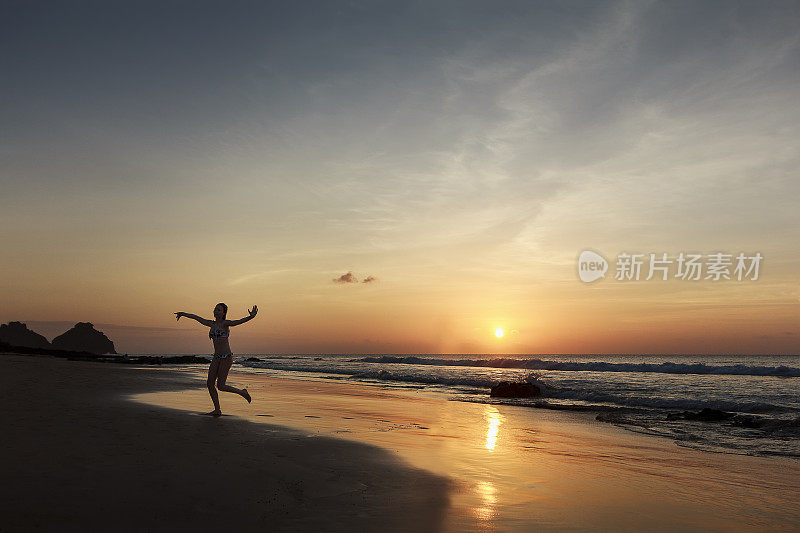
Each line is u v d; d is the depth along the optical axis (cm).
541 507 457
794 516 485
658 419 1295
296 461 574
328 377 3188
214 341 956
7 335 10819
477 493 493
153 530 336
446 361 5559
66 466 484
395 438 822
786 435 1041
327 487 475
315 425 910
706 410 1323
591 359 14300
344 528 364
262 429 794
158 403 1116
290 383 2305
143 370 3000
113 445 591
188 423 800
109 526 338
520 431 1055
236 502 408
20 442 586
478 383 2533
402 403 1530
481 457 701
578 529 398
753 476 674
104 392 1308
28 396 1095
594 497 511
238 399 1348
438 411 1351
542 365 4581
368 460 612
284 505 411
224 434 716
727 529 432
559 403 1702
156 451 571
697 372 3594
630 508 476
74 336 12700
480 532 375
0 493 392
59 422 744
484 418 1257
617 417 1319
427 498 462
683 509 488
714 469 717
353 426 945
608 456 790
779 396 1838
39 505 369
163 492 420
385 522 384
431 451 716
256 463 544
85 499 390
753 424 1174
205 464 523
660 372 3806
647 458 789
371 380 2952
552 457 744
